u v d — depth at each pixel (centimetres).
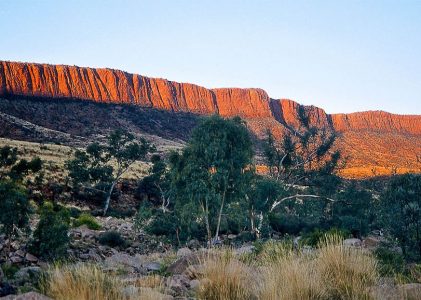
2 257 1644
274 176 4175
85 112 19438
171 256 1595
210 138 2989
